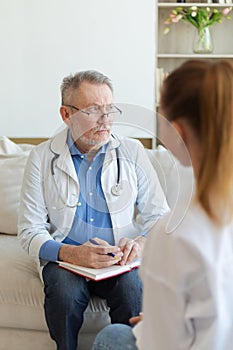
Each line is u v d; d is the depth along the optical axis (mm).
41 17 3473
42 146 2004
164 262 941
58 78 3535
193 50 3941
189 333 953
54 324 1780
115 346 1213
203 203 932
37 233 1915
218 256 929
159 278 944
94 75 1890
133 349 1192
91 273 1715
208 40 3850
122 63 3516
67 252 1819
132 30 3477
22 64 3529
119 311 1787
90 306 1898
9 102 3576
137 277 1786
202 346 933
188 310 940
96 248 1783
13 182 2451
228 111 884
